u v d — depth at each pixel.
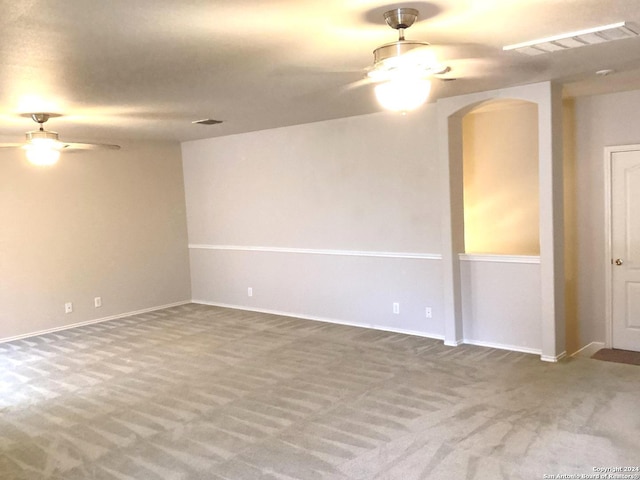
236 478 3.02
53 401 4.34
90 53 3.03
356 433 3.50
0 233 6.22
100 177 7.08
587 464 2.98
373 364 4.88
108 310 7.20
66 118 5.24
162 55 3.15
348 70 3.70
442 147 5.20
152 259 7.67
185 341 5.97
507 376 4.42
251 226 7.27
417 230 5.68
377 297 6.10
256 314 7.18
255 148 7.06
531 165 5.54
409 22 2.61
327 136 6.30
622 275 5.30
